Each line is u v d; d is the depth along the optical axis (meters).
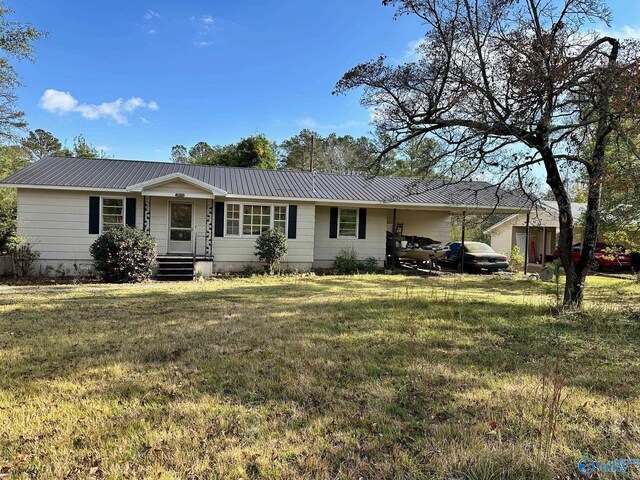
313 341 5.07
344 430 2.80
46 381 3.66
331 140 42.06
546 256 20.47
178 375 3.84
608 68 5.53
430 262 16.58
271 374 3.88
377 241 16.23
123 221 13.30
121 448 2.54
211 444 2.59
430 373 3.91
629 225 9.20
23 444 2.58
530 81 5.76
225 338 5.18
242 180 15.56
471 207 14.73
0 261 12.53
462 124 6.70
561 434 2.71
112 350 4.63
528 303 8.02
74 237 12.89
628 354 4.63
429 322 6.18
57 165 14.30
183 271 12.94
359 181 17.56
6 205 15.31
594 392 3.49
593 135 6.84
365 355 4.48
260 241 13.84
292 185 15.67
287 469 2.32
